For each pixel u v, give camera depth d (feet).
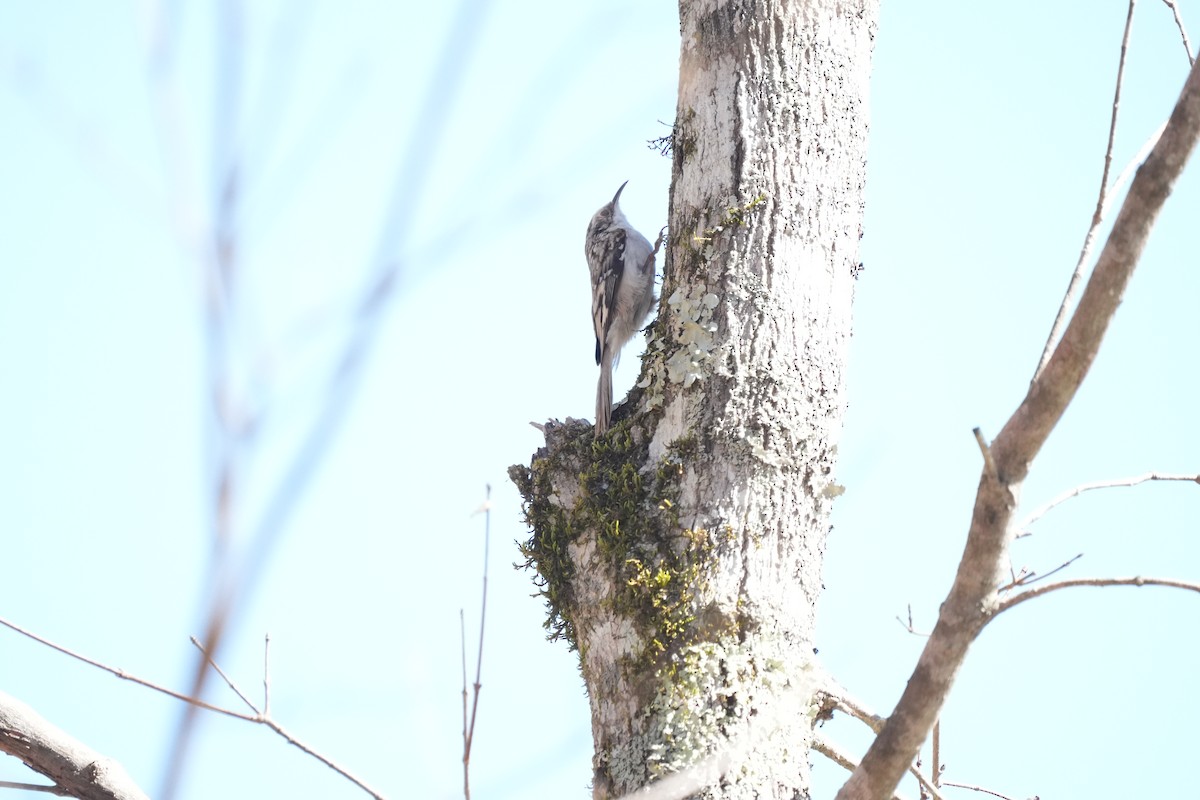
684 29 27.84
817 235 26.18
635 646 24.02
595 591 25.09
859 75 27.55
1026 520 19.98
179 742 8.14
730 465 24.68
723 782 22.44
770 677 23.48
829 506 25.40
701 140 26.76
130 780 22.07
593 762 24.14
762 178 26.14
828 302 26.02
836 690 24.75
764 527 24.47
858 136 27.30
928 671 19.84
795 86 26.68
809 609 24.64
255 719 18.81
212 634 7.38
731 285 25.59
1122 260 17.98
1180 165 17.72
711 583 24.00
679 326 25.81
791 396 25.09
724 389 25.02
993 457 19.07
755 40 26.81
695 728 22.93
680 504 24.68
